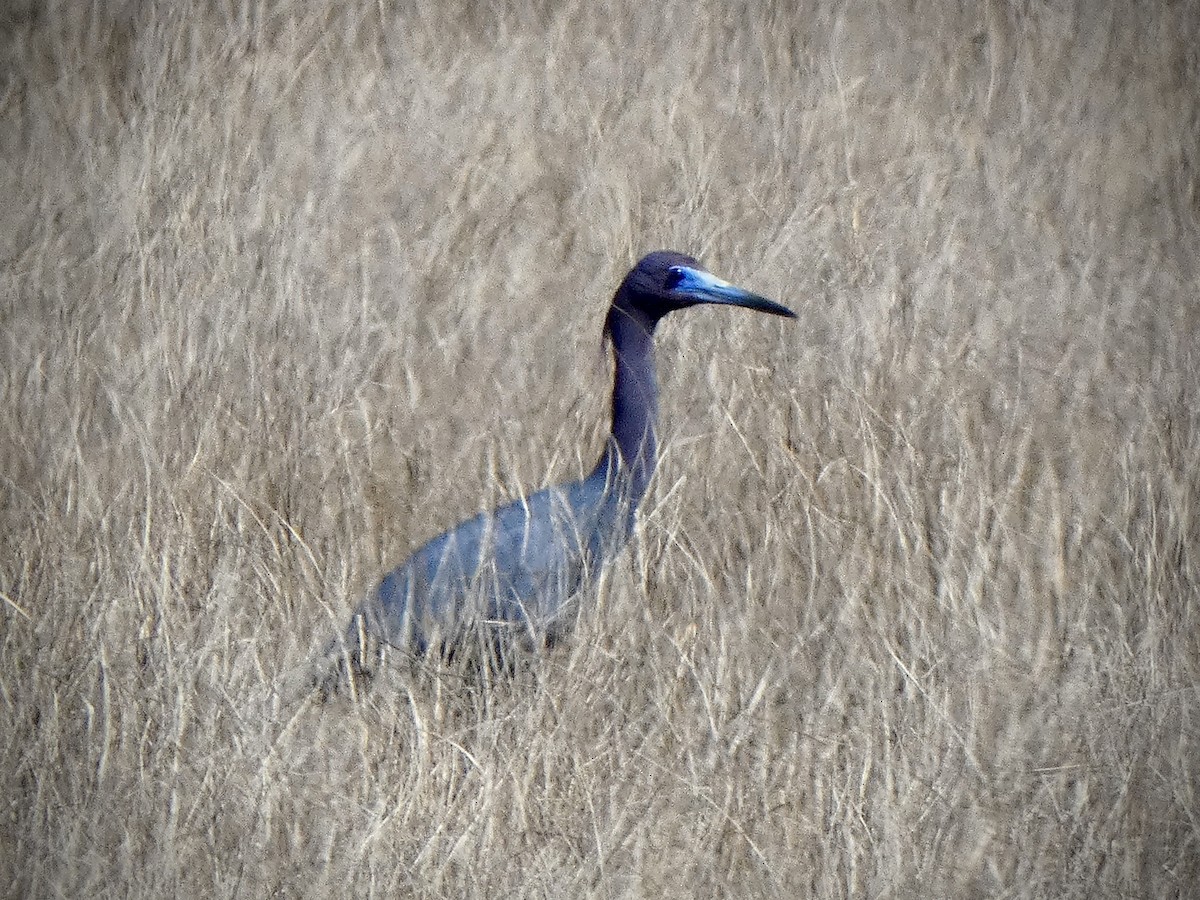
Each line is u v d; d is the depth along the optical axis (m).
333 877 9.03
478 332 14.51
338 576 11.40
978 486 12.01
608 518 11.49
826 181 15.85
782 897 9.04
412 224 15.89
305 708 10.23
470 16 19.36
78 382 12.91
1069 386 13.82
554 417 13.65
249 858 9.09
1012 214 16.02
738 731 9.99
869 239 15.07
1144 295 15.09
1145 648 10.58
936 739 9.87
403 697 10.36
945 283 14.63
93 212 15.43
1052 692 10.56
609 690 10.30
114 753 9.65
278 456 12.52
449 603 10.84
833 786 9.52
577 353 14.39
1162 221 16.27
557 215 16.11
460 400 13.94
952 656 10.59
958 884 9.21
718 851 9.31
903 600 11.02
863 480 12.28
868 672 10.42
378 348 14.03
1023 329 14.52
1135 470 12.34
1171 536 11.59
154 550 11.15
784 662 10.62
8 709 9.98
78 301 14.02
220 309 13.74
